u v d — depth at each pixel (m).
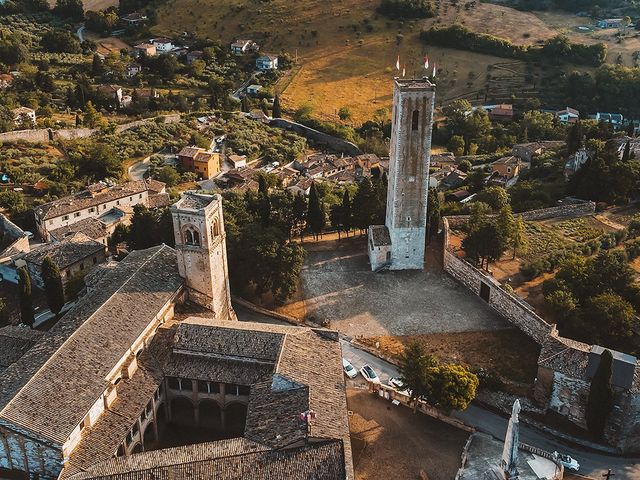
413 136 105.38
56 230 127.81
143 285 83.69
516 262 112.81
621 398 74.75
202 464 61.84
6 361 78.44
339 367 75.38
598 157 135.00
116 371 72.06
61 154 172.50
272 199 124.88
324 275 114.25
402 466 73.00
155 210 124.69
